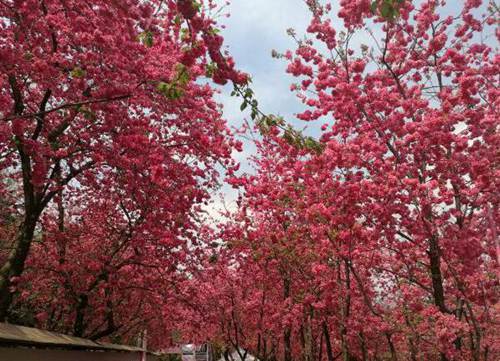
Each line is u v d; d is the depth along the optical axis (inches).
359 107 461.4
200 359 2047.2
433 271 437.7
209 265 770.2
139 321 871.1
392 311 553.6
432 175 436.1
